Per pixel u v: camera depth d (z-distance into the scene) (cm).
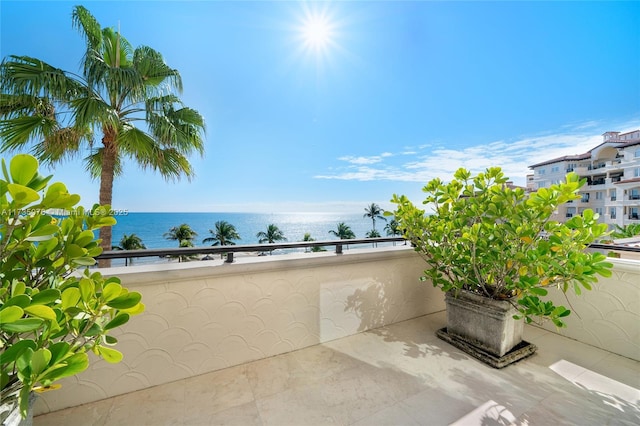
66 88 312
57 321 70
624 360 158
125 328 129
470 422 113
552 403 124
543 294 140
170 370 138
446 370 150
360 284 195
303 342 173
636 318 157
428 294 232
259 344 159
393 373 148
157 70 391
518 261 152
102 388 125
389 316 210
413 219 197
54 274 86
